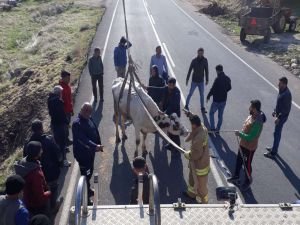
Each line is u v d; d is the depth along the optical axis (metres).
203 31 29.89
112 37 26.22
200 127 8.25
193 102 15.71
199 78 14.42
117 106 11.59
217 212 6.65
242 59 22.55
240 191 9.95
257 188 10.12
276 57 23.05
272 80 18.92
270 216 6.54
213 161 11.39
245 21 26.31
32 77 19.41
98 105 15.09
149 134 12.87
